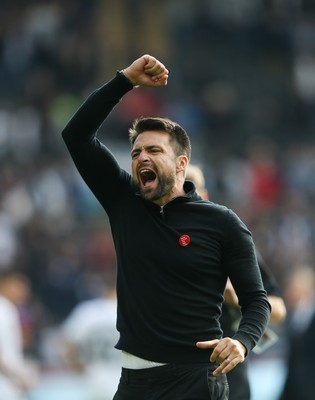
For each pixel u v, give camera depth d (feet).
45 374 129.49
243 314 48.55
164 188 48.60
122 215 49.83
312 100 267.80
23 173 192.95
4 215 181.98
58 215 185.16
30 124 215.10
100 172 50.42
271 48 276.21
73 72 238.27
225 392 48.14
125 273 49.01
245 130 245.65
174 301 47.91
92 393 92.48
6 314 86.63
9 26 243.60
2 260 170.19
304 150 242.37
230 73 264.31
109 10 254.68
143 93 232.12
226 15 275.59
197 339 47.91
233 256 48.83
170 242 48.37
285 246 193.88
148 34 258.37
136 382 48.32
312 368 76.74
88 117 49.65
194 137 234.38
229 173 215.72
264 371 125.70
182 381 47.55
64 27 247.91
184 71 259.39
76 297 164.86
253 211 201.05
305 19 285.02
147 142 48.73
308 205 214.07
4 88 232.32
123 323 48.96
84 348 92.32
